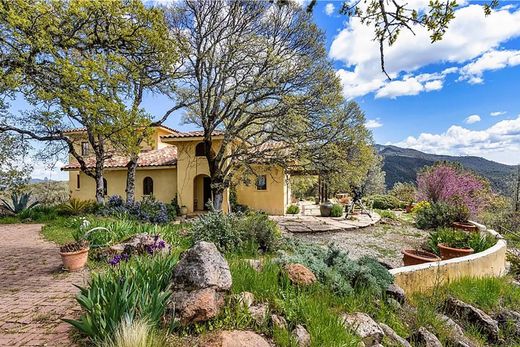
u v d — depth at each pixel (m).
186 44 12.89
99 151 15.10
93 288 3.17
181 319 2.93
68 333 3.27
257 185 19.02
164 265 3.70
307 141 13.95
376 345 3.33
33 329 3.42
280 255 4.87
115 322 2.68
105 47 7.84
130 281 3.29
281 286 3.89
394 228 14.36
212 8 12.99
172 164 18.67
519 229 14.52
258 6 12.91
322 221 15.74
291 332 3.03
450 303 5.27
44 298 4.50
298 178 24.28
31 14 6.21
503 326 5.09
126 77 8.55
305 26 13.05
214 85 14.21
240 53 13.27
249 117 14.37
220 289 3.26
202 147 18.45
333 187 16.64
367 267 4.77
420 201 18.86
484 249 7.78
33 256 7.26
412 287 5.46
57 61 6.34
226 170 15.02
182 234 8.49
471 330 4.86
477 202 15.99
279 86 13.27
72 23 7.25
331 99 13.49
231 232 7.39
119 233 7.64
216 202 14.94
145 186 19.72
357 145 14.34
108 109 7.17
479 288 5.88
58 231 10.19
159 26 8.88
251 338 2.77
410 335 4.05
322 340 2.93
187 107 16.05
